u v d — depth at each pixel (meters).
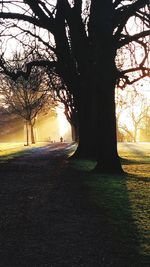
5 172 20.56
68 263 6.83
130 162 26.88
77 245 7.81
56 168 22.19
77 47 25.92
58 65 26.44
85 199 12.52
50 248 7.62
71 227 9.14
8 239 8.22
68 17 25.09
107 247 7.68
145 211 10.77
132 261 6.93
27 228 9.06
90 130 28.31
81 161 26.28
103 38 18.77
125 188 14.68
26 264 6.78
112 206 11.44
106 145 19.19
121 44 19.47
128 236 8.40
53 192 13.86
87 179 17.05
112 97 18.88
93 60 25.27
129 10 18.98
